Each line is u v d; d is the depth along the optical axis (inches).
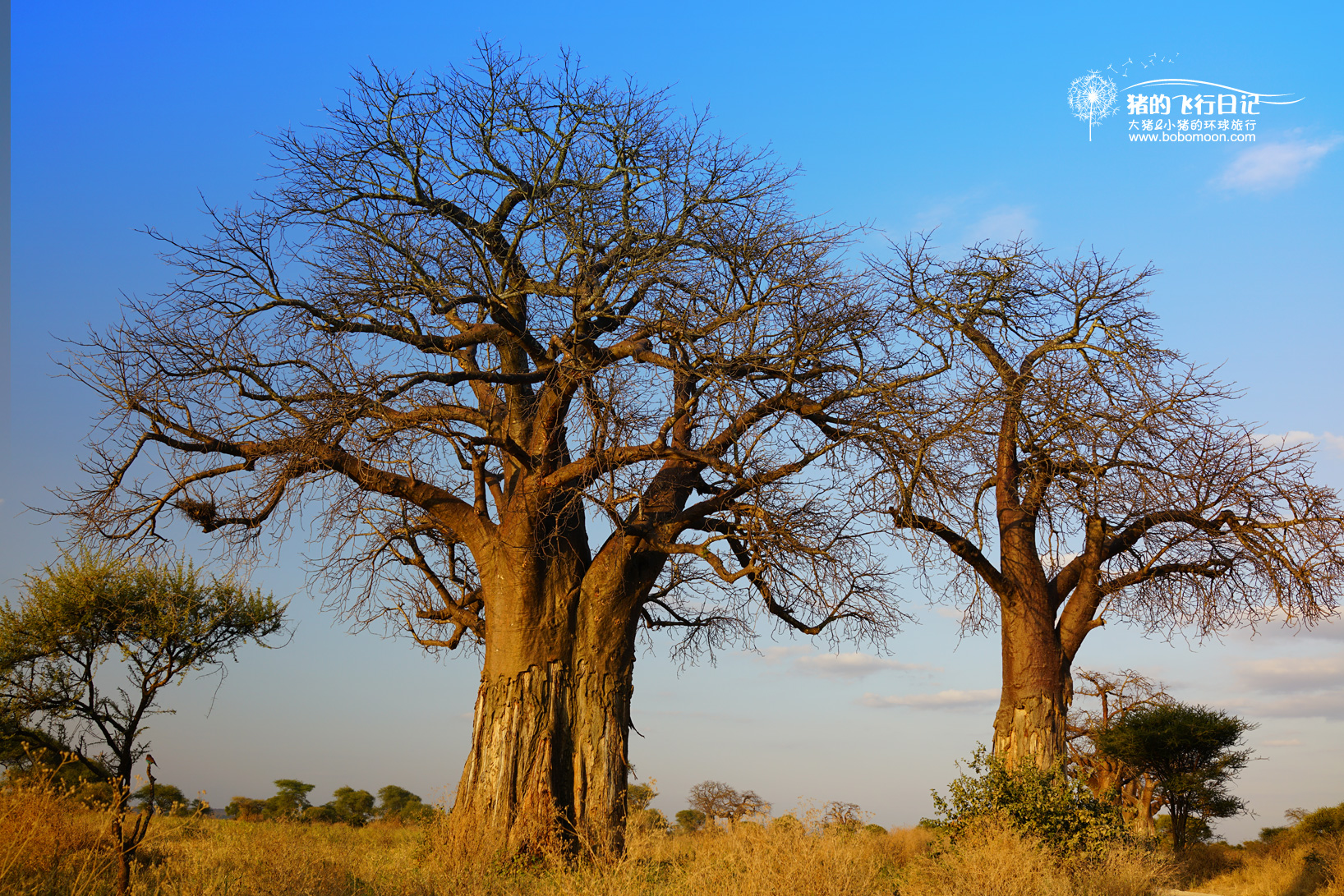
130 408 408.2
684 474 478.6
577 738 445.4
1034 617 522.9
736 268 466.0
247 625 458.9
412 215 441.4
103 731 341.1
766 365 455.8
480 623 518.0
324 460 422.3
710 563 438.3
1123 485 513.3
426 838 465.4
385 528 520.4
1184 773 968.3
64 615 419.5
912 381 459.2
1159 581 548.1
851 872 294.2
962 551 512.1
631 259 448.8
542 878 361.4
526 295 458.0
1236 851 918.4
